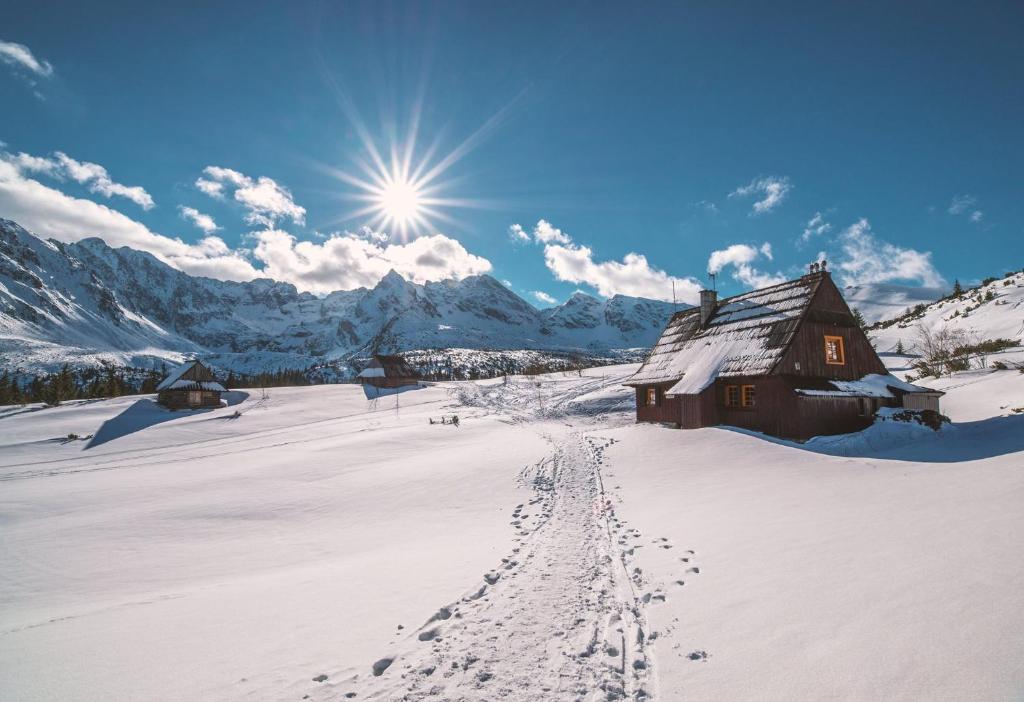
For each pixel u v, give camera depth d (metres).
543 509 16.20
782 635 6.16
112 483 29.48
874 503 11.50
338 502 20.36
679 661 6.09
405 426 49.34
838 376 27.89
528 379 94.75
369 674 6.32
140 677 6.43
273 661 6.73
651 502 15.27
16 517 22.33
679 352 34.44
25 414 67.19
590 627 7.43
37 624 8.98
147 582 12.51
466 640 7.21
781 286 31.41
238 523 18.45
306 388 93.69
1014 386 28.34
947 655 5.11
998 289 61.94
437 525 15.78
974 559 7.23
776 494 14.12
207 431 57.62
